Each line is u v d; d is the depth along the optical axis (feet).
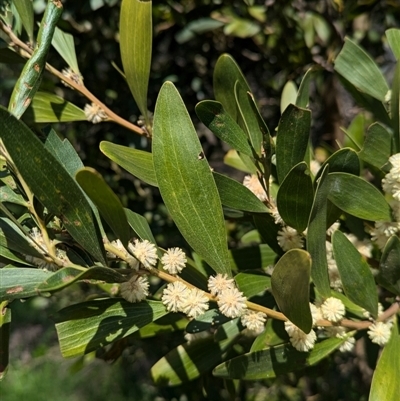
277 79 1.35
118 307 0.53
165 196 0.53
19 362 2.84
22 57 0.74
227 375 0.60
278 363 0.60
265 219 0.65
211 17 1.18
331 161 0.58
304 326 0.50
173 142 0.53
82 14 1.11
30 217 0.57
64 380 2.68
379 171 0.70
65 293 1.52
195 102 1.26
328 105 1.41
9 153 0.42
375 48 1.37
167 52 1.25
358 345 1.42
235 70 0.66
